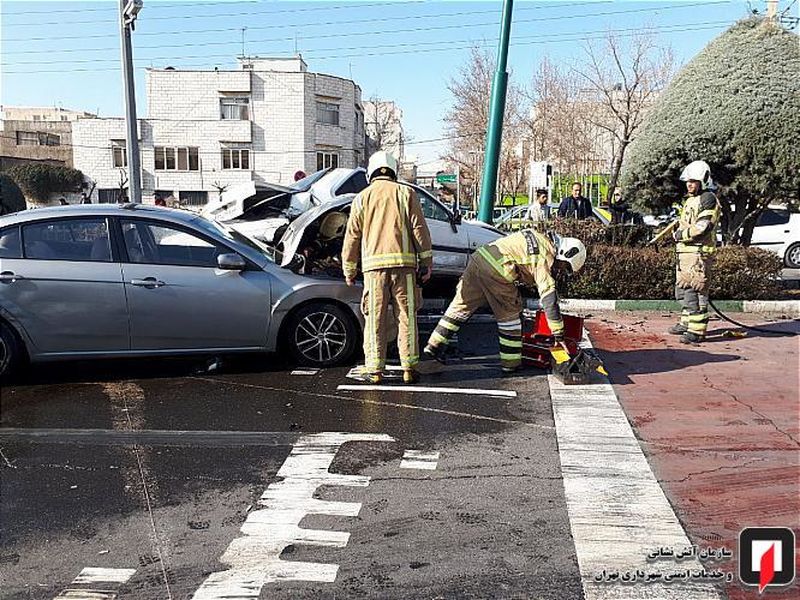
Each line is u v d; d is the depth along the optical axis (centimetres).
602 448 482
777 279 1075
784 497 408
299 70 4781
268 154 4550
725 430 517
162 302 625
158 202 1927
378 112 6581
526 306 963
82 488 419
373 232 603
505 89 1167
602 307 1009
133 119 1374
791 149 1016
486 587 319
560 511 390
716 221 792
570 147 3216
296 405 568
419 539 360
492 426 523
